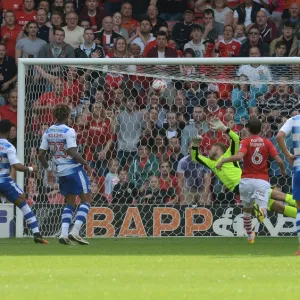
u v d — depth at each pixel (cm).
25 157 4984
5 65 6069
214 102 5169
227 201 5034
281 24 6328
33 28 6147
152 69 5150
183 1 6600
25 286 2159
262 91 5178
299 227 3353
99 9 6450
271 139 5166
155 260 3038
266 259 3070
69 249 3741
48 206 4909
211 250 3688
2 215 4834
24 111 4897
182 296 1933
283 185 5150
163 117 5150
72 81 5128
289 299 1877
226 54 6153
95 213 4838
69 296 1941
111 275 2444
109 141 5116
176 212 4850
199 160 4478
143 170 5078
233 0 6544
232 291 2027
